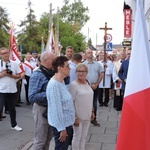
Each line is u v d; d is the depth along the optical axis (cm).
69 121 337
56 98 325
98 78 694
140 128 233
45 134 389
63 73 335
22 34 6203
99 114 817
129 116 237
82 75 413
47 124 388
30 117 793
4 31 5928
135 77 238
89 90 418
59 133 331
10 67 639
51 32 1131
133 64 239
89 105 416
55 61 336
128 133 237
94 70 689
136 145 234
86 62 697
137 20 243
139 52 239
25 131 650
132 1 1620
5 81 634
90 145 529
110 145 530
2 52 642
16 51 730
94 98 682
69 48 662
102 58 1014
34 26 6159
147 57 238
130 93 238
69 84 432
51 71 389
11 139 591
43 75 380
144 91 235
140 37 240
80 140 427
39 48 5884
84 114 411
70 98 339
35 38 6012
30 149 524
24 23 6309
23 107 939
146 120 233
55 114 324
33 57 1238
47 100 343
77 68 415
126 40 1961
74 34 6194
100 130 637
